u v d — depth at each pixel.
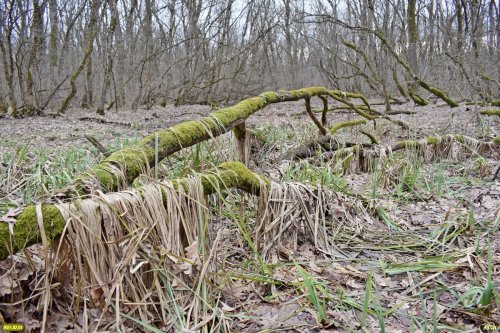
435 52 18.86
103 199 2.20
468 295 2.38
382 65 15.47
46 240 1.95
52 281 2.18
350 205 3.76
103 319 2.15
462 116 9.57
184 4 21.39
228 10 18.47
